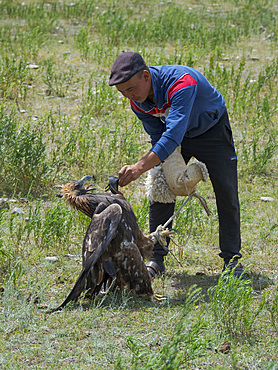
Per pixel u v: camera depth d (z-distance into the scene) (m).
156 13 30.11
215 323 6.60
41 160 12.40
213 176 7.90
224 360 5.84
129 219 7.11
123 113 15.78
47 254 8.95
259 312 7.05
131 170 6.53
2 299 7.14
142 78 6.82
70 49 22.83
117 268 7.15
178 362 5.41
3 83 17.03
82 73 19.84
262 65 21.59
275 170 13.64
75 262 8.71
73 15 28.47
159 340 6.28
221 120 7.64
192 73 7.15
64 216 9.45
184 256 9.29
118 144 14.42
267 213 11.04
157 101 7.05
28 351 5.95
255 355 6.03
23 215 10.15
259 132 14.38
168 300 7.35
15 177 11.63
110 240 6.71
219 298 6.74
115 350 6.05
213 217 10.88
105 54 21.23
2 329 6.38
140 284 7.26
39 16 27.36
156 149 6.59
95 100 16.91
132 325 6.64
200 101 7.31
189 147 7.83
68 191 7.41
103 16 27.52
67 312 6.82
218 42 24.27
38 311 6.95
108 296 7.42
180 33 25.34
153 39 24.61
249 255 9.32
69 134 14.20
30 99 17.00
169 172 7.53
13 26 25.55
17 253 8.74
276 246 9.68
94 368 5.67
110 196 7.27
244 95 17.19
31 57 21.19
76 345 6.16
